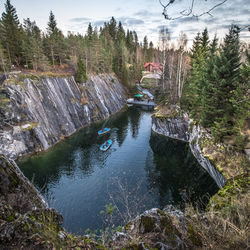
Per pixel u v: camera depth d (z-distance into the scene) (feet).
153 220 15.40
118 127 143.64
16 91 103.91
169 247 12.67
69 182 73.82
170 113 118.62
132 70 273.54
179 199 60.64
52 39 168.04
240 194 19.52
